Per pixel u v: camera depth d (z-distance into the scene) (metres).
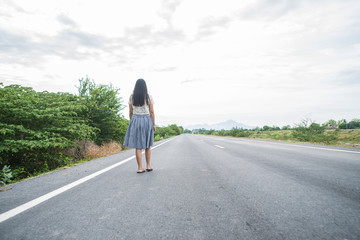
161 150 8.41
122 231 1.48
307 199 2.12
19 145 4.37
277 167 4.04
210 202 2.08
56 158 5.39
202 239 1.35
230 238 1.36
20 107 4.65
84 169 4.09
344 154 6.04
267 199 2.14
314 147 8.66
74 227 1.55
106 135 8.74
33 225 1.58
